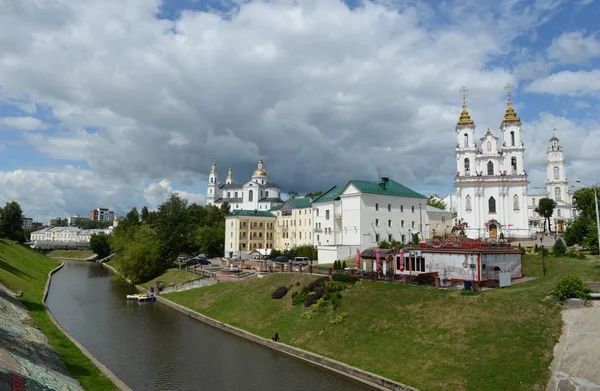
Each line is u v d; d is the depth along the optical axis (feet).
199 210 595.88
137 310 247.29
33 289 278.26
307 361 149.38
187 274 328.70
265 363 148.66
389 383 120.67
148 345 172.45
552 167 509.76
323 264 318.45
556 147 509.76
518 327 122.42
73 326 203.00
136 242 385.09
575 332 113.50
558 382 100.78
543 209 371.56
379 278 181.88
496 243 201.26
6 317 154.61
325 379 132.05
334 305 172.86
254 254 449.48
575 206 279.08
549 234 365.40
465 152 367.45
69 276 411.34
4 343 117.29
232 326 198.08
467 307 139.03
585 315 118.73
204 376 136.67
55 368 122.11
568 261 200.34
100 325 206.59
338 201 380.37
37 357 122.42
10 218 549.13
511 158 356.18
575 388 97.60
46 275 380.99
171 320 221.05
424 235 379.14
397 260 200.13
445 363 120.16
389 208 358.84
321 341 156.66
